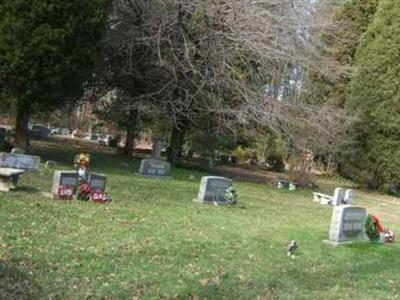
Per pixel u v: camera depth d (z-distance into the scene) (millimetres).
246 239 11438
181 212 13461
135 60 26328
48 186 13820
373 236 13148
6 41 17766
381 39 32406
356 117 31250
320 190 27781
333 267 10570
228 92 26250
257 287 8586
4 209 10617
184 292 7746
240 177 27516
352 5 38094
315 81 34656
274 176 30906
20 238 8906
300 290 8828
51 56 18156
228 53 25172
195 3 24219
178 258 9328
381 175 32812
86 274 7801
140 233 10508
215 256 9844
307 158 30469
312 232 13242
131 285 7684
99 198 13023
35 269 7668
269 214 15695
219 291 8078
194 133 30047
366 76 32750
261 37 24875
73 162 19828
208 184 15742
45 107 19703
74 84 19422
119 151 31734
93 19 18812
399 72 31906
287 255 10781
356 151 33219
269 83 27375
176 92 26625
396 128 31844
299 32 28172
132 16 24953
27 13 17781
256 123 27578
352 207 12750
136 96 27484
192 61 25172
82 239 9477
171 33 24953
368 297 9008
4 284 6961
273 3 25547
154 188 16938
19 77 18109
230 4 24500
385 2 32781
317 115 28891
